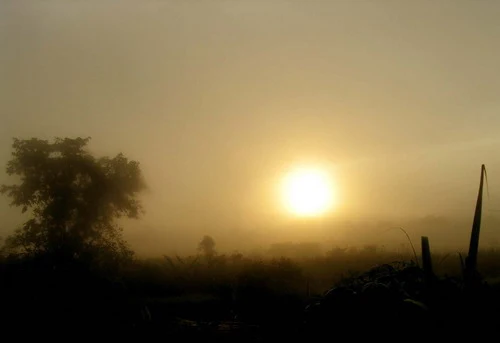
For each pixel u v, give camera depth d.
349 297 7.60
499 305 6.32
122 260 33.41
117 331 13.85
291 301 20.41
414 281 7.62
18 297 14.42
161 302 22.11
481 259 22.36
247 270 24.50
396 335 6.60
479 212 6.24
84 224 34.88
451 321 6.26
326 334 7.56
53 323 13.56
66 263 17.59
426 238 6.84
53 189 34.62
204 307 21.25
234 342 12.60
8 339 12.93
